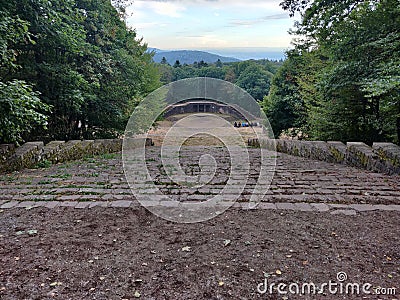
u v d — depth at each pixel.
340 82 7.83
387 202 3.24
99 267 2.03
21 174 4.64
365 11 7.40
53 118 9.39
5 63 5.36
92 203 3.18
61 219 2.78
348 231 2.55
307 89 12.96
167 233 2.53
